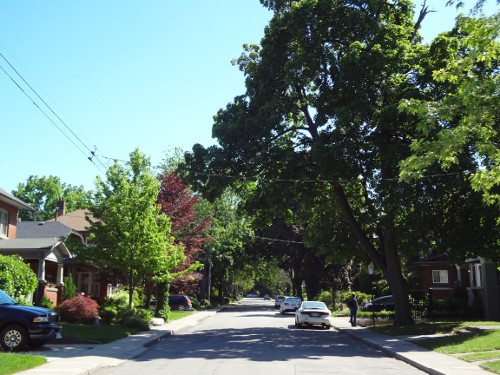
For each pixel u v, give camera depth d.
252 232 62.97
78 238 31.80
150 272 27.25
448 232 24.38
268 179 26.86
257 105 27.73
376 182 24.25
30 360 12.59
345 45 26.59
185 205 36.53
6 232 33.31
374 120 23.09
